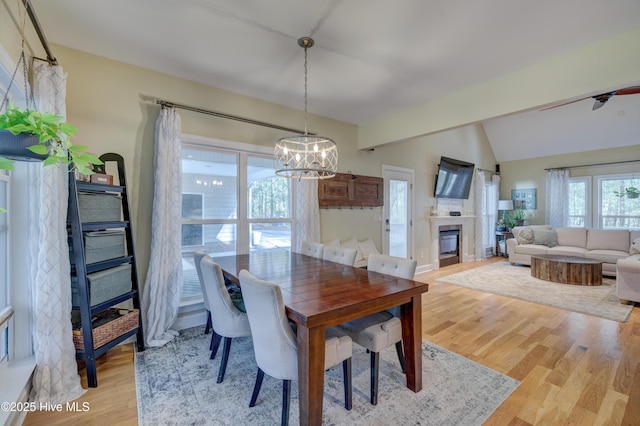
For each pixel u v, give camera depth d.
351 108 3.82
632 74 2.13
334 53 2.50
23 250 1.93
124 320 2.33
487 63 2.64
